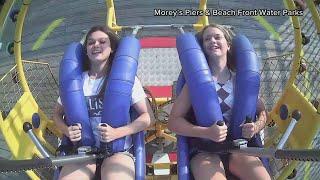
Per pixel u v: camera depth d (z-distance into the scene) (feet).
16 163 4.09
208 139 5.90
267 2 12.87
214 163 5.86
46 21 13.00
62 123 6.05
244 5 12.75
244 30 12.08
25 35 12.75
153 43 10.06
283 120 7.37
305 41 8.00
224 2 12.78
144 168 6.00
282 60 11.36
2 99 10.75
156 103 7.99
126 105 5.74
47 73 11.39
